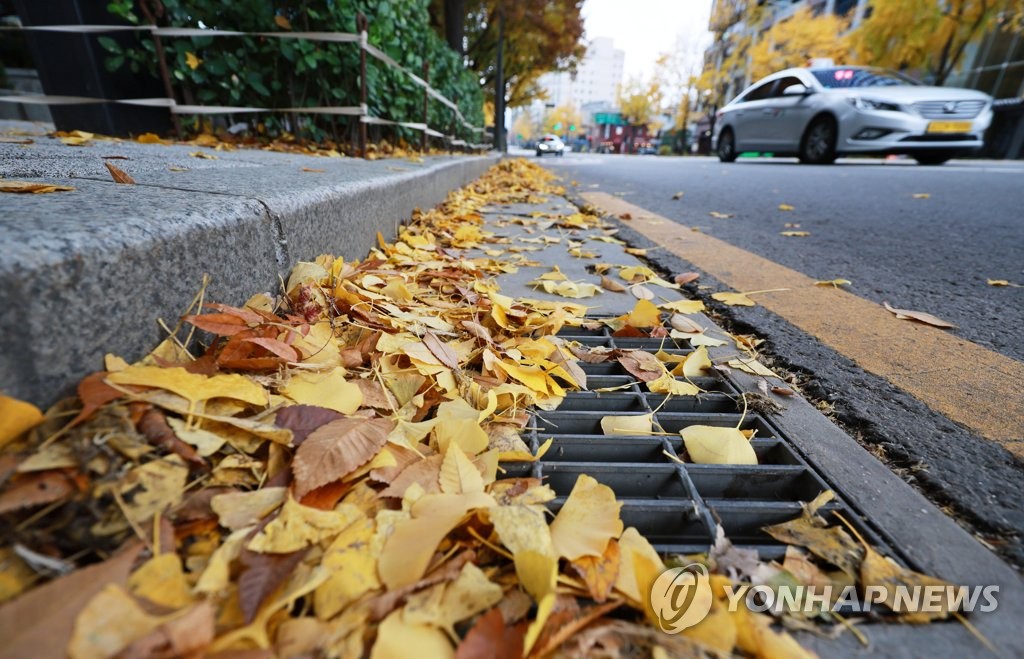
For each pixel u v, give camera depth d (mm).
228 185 1572
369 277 1653
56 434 664
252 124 4758
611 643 601
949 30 21328
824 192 5969
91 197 1123
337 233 1772
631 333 1682
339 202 1776
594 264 2564
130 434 692
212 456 778
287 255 1394
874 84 9422
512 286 2123
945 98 8508
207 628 521
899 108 8594
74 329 733
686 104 49906
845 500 909
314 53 4086
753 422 1179
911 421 1169
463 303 1702
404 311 1520
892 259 2811
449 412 1035
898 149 8781
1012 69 21562
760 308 1965
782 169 9344
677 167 11844
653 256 2816
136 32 4008
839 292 2189
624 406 1262
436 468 858
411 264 2105
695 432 1066
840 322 1817
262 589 584
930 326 1786
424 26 6305
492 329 1543
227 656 520
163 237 909
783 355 1527
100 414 701
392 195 2527
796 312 1923
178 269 954
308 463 759
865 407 1229
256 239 1232
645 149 62219
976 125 8414
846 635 649
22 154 2150
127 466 660
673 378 1340
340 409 945
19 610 490
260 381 959
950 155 9680
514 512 722
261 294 1243
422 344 1254
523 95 27047
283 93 4516
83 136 3576
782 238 3393
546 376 1265
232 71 4105
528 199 5328
